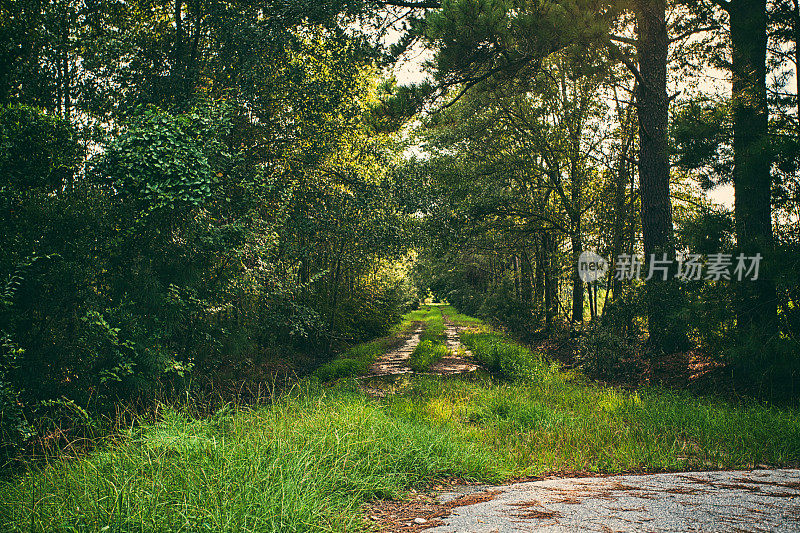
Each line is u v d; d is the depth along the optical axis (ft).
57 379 26.11
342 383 37.91
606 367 41.32
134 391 26.76
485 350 58.75
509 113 58.70
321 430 17.67
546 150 59.06
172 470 12.83
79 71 35.68
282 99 40.83
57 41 31.48
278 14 38.34
